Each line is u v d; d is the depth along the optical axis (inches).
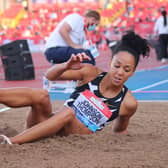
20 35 2187.5
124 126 440.8
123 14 2289.6
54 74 406.0
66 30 767.7
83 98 413.4
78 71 413.7
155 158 362.6
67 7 2464.3
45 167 337.7
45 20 2300.7
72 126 410.3
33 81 1098.7
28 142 392.8
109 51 2057.1
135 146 402.0
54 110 644.1
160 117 571.2
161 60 1590.8
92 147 392.5
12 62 1109.1
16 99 392.5
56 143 395.5
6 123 529.7
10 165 343.0
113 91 414.6
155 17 2218.3
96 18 778.8
